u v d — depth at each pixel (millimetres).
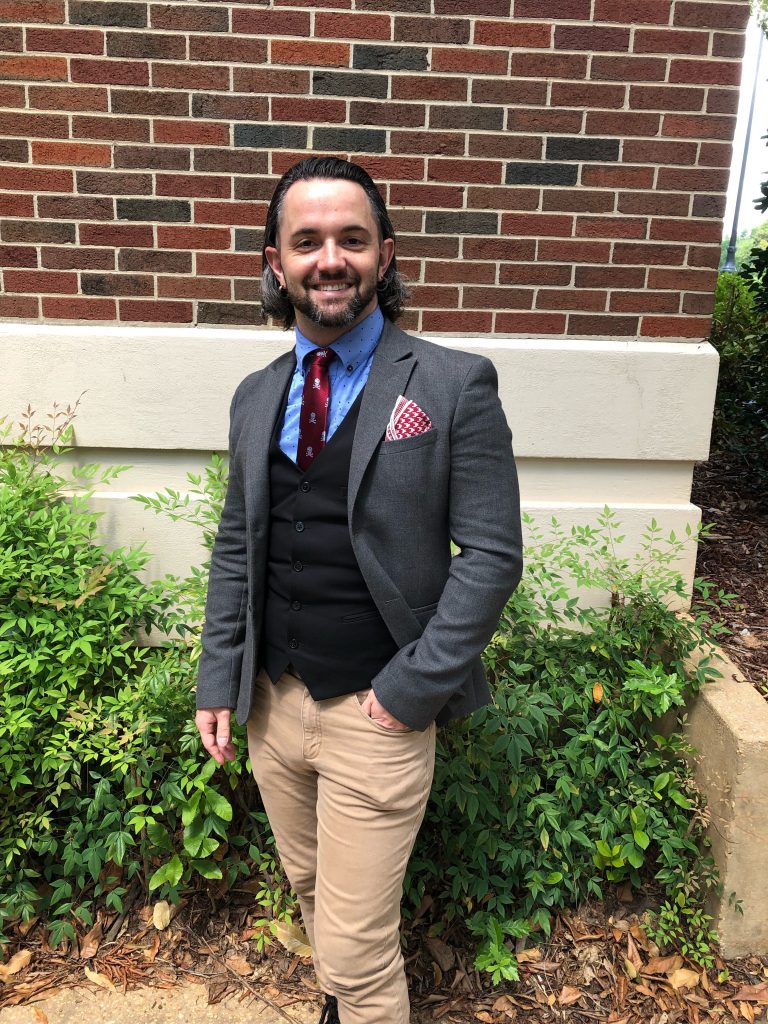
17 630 2465
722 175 2818
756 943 2385
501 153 2779
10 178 2740
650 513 3020
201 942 2453
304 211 1579
